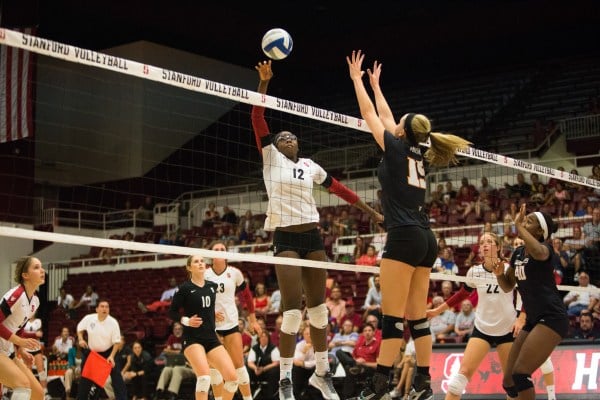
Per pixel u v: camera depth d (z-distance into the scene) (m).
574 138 22.30
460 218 19.14
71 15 25.66
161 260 23.02
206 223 23.55
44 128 26.11
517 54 29.23
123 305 21.48
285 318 6.77
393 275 5.54
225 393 8.80
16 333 7.61
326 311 7.07
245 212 25.36
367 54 30.03
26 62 20.81
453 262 15.27
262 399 13.91
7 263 23.23
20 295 7.46
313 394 12.98
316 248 7.00
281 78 30.78
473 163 22.91
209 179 27.47
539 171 8.60
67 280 23.41
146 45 27.09
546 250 6.55
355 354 12.99
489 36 27.98
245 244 21.09
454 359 10.10
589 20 26.33
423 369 5.86
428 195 21.80
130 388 15.48
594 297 13.05
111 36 27.84
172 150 27.00
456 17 28.25
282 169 6.91
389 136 5.70
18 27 22.45
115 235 25.41
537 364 6.52
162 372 15.06
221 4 27.95
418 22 28.92
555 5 26.56
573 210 17.81
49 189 26.31
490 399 9.77
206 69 28.55
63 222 25.25
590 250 14.33
